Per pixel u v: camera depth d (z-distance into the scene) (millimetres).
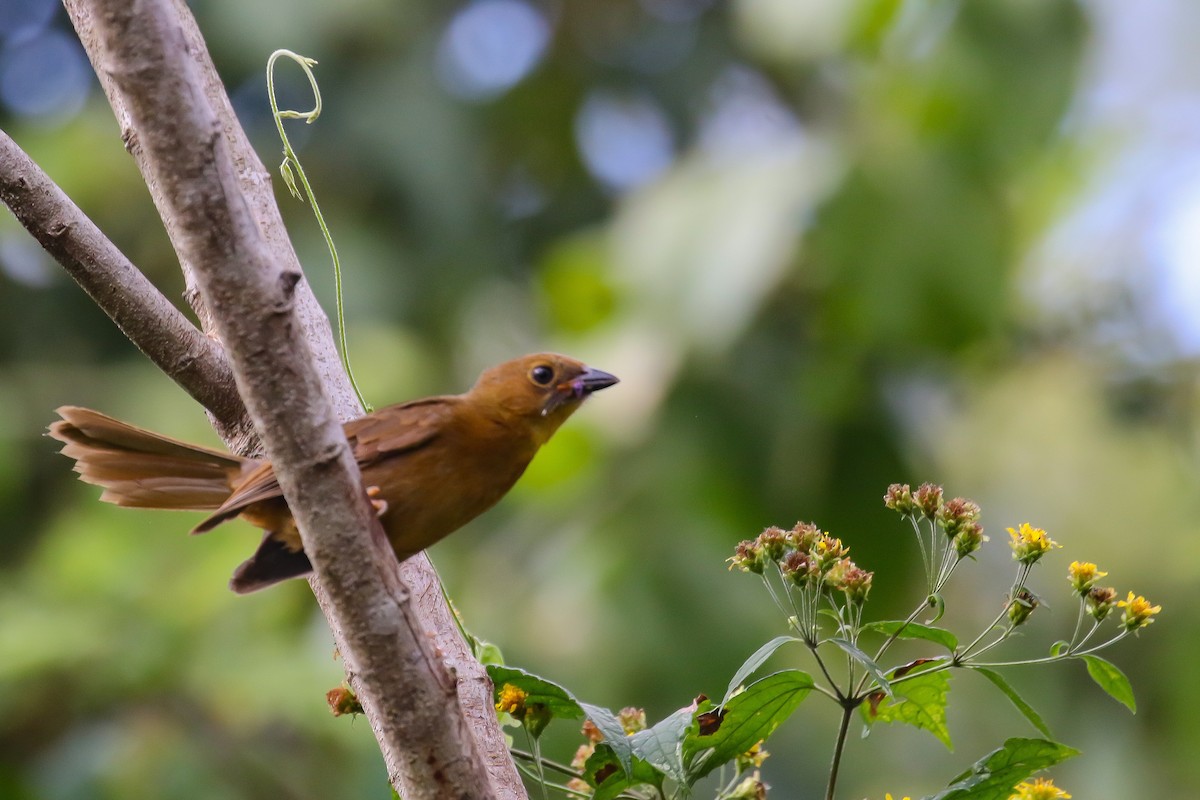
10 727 11047
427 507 6281
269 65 6027
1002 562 13055
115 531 12039
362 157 15758
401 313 15086
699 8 17438
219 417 6344
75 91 16391
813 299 13258
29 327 15148
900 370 13406
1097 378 14031
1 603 11742
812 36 13578
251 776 10781
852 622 4910
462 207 15898
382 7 16078
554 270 13539
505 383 6613
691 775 5000
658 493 12391
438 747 4414
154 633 11352
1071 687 12859
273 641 11461
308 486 4285
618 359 12859
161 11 3992
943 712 5180
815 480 12828
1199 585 12891
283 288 4168
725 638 11773
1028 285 14531
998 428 13789
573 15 17188
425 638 4426
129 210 14961
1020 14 13164
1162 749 12648
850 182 12797
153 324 6070
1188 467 13508
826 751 12172
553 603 11945
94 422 6324
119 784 10562
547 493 12711
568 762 10727
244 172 6281
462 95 16562
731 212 12883
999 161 13125
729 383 12773
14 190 5836
